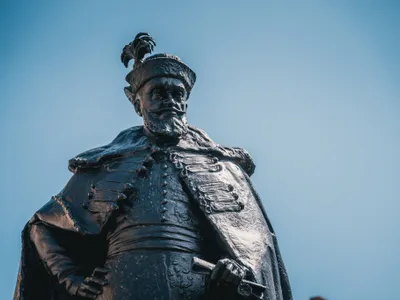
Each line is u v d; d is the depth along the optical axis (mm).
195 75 8195
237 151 8109
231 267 6855
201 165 7789
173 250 7199
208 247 7402
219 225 7367
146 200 7469
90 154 7949
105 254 7539
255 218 7609
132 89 8164
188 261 7172
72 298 7492
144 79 7996
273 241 7723
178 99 7988
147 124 7906
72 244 7605
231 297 7004
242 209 7578
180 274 7078
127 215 7406
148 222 7320
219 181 7676
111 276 7148
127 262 7148
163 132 7836
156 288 6996
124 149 7855
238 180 7828
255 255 7316
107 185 7617
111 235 7426
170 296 6973
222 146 8094
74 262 7531
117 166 7758
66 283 7367
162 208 7398
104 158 7816
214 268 6875
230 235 7344
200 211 7504
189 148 7898
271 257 7504
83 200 7668
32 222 7711
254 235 7465
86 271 7492
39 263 7699
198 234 7387
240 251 7273
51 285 7645
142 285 7016
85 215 7578
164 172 7664
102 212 7492
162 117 7895
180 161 7754
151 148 7820
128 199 7488
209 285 6984
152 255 7148
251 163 8164
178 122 7910
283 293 7578
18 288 7637
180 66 8031
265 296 7184
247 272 7125
